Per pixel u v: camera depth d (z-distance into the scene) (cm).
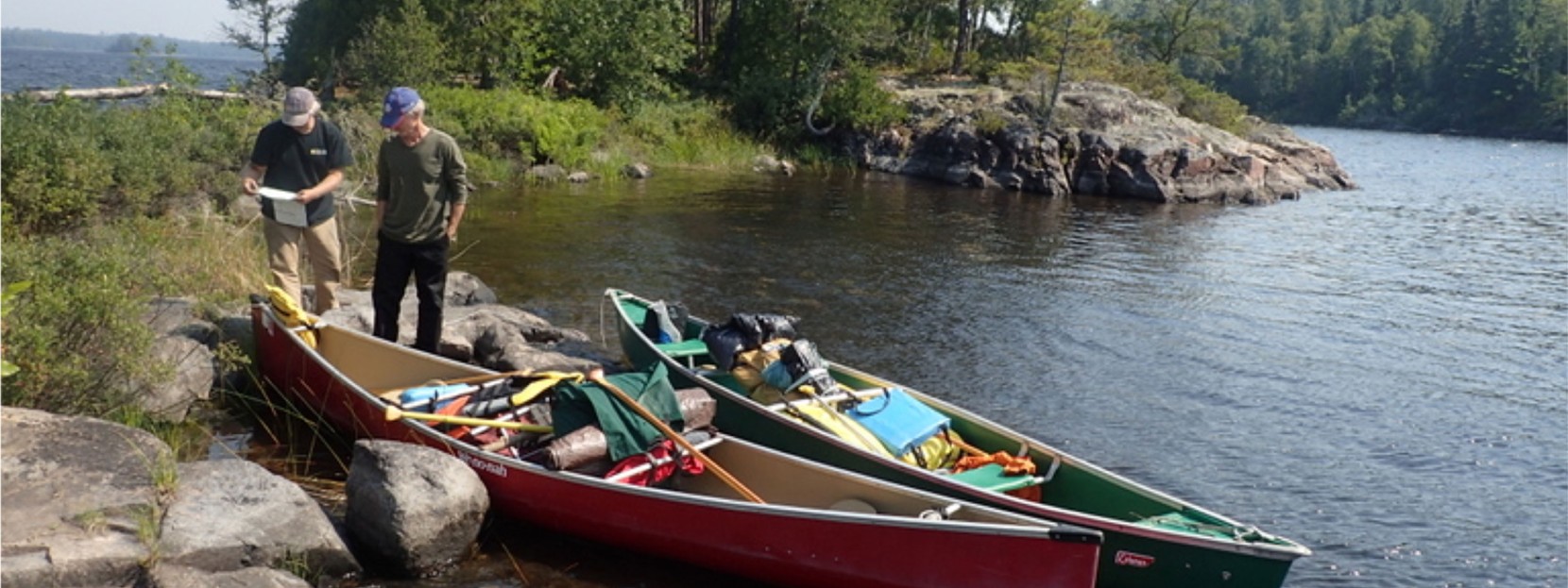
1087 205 2772
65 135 1124
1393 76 11506
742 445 688
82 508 537
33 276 688
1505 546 734
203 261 1047
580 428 672
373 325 940
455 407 720
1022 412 956
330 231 903
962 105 3578
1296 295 1568
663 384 699
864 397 771
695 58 4100
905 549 561
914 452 716
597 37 3209
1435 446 929
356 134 2127
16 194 995
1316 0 14238
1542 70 9844
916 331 1221
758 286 1416
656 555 626
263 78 2828
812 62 3559
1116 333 1272
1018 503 619
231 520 562
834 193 2670
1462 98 10606
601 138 2834
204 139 1513
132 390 738
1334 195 3297
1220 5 5903
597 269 1454
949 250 1833
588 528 636
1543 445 944
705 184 2636
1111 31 5153
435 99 2562
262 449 739
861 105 3453
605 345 1066
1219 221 2492
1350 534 741
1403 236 2305
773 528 587
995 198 2812
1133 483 659
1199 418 973
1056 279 1603
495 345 979
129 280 827
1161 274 1702
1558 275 1845
